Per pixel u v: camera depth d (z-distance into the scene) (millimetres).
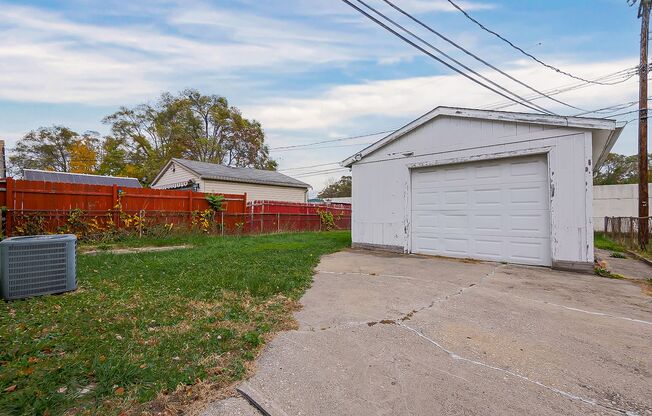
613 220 12977
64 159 31578
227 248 8039
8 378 1897
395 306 3670
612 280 5258
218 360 2281
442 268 6070
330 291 4285
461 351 2564
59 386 1879
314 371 2195
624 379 2170
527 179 6625
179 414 1706
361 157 9117
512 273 5691
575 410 1828
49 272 3814
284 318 3186
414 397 1921
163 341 2541
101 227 9227
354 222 9258
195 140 29859
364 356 2436
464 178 7441
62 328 2746
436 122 7797
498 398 1927
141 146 30453
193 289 4078
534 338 2838
